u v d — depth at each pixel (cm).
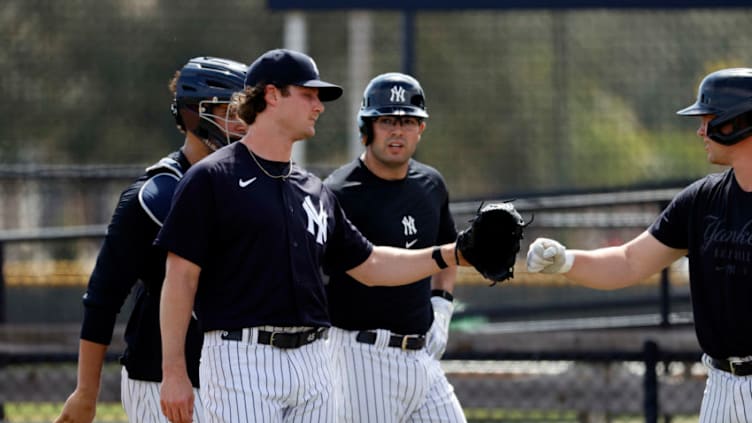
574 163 4312
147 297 1788
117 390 2998
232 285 1641
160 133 4944
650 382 2541
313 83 1664
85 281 3784
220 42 4903
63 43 4712
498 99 4322
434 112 4338
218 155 1661
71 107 4809
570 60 4122
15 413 3328
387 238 2058
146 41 4834
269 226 1642
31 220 4184
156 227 1730
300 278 1662
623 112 4206
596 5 3212
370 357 2039
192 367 1761
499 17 4472
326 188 1788
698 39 3981
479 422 3105
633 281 1855
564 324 3366
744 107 1698
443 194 2166
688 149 4316
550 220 3650
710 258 1736
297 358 1664
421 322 2078
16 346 3238
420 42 4609
